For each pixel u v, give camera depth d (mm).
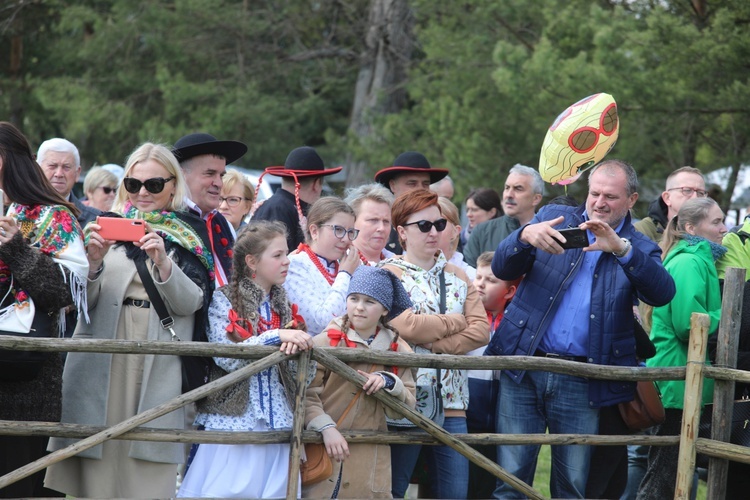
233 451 15453
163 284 15039
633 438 17359
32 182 15234
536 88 42406
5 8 72750
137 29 70438
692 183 23281
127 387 15352
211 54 72938
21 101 75562
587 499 18438
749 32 36531
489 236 27641
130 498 15211
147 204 15969
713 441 17375
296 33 76250
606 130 17625
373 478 16109
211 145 17891
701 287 19125
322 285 17422
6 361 14141
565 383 17219
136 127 70438
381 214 19188
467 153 46781
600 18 40812
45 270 14422
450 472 17422
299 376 15141
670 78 38250
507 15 49781
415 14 64188
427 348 17344
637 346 18219
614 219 17234
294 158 22797
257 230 15883
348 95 79625
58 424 14492
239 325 15641
